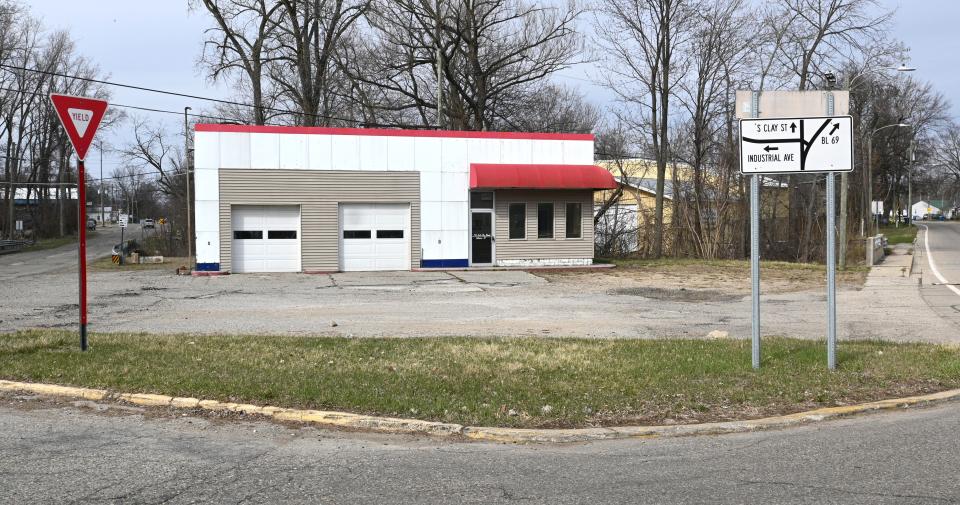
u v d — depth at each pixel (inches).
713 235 1409.9
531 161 1074.1
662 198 1387.8
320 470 215.8
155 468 215.9
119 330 484.7
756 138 336.8
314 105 1535.4
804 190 1583.4
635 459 228.7
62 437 247.9
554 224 1090.7
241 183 989.8
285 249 1015.0
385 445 243.6
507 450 239.0
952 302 696.4
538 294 761.6
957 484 202.4
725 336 467.2
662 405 285.6
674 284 872.9
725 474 213.0
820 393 304.3
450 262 1061.1
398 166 1040.8
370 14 1461.6
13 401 293.1
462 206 1061.8
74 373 322.7
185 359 356.8
